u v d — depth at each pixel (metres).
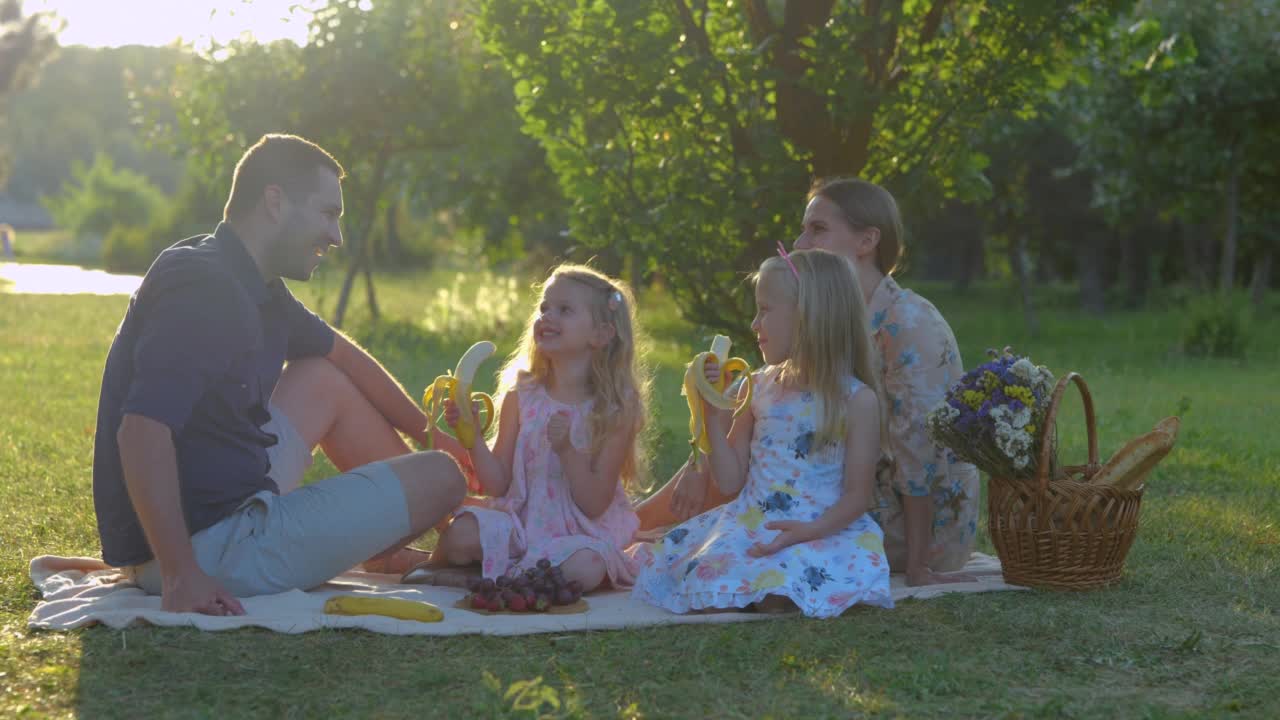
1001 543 4.00
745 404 3.87
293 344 3.98
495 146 15.60
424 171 17.17
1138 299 32.00
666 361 13.69
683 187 7.20
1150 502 5.71
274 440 3.71
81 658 3.07
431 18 14.77
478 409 4.03
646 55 6.95
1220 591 3.95
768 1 10.97
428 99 15.04
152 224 47.69
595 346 4.07
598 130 7.57
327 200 3.73
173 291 3.42
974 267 49.53
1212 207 20.61
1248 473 6.61
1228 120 17.48
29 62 45.84
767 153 6.91
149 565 3.60
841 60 6.66
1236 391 11.16
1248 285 33.59
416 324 18.22
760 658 3.20
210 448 3.56
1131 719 2.77
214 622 3.30
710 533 3.84
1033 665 3.16
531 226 21.94
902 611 3.69
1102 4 7.13
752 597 3.61
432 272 46.34
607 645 3.31
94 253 67.69
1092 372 13.15
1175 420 3.89
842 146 7.10
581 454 4.04
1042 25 6.98
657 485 6.23
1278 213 23.03
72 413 8.32
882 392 4.02
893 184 7.17
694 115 7.27
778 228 7.11
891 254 4.27
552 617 3.53
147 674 2.97
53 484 5.66
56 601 3.52
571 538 4.00
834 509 3.77
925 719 2.76
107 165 77.38
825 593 3.63
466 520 3.98
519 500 4.09
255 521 3.58
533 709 2.73
